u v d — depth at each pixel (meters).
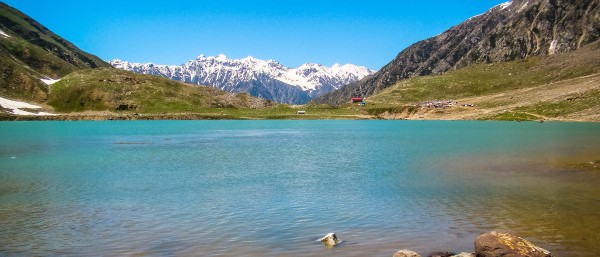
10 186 41.56
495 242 18.81
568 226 25.20
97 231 26.03
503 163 55.47
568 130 125.25
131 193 37.97
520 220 26.78
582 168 48.84
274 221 27.92
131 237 24.81
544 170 48.38
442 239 23.52
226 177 47.09
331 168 53.72
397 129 157.88
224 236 24.78
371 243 23.08
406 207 31.09
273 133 142.75
